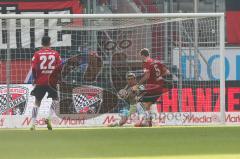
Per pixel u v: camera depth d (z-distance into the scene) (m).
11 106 46.12
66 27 49.22
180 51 49.47
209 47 49.50
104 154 24.67
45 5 51.53
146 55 44.00
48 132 37.47
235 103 51.03
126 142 29.98
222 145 28.19
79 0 51.81
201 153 24.72
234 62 52.28
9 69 48.44
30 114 45.78
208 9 53.19
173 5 53.34
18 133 36.81
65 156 24.17
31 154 25.05
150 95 43.94
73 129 40.25
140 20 48.66
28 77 48.78
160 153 24.78
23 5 51.38
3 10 51.28
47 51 40.91
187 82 48.66
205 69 49.25
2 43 48.75
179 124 46.41
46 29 49.38
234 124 46.47
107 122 46.38
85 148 27.23
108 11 52.84
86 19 48.06
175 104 47.62
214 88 48.66
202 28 49.44
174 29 49.41
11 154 25.11
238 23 52.75
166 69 45.06
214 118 47.12
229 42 52.53
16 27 49.00
